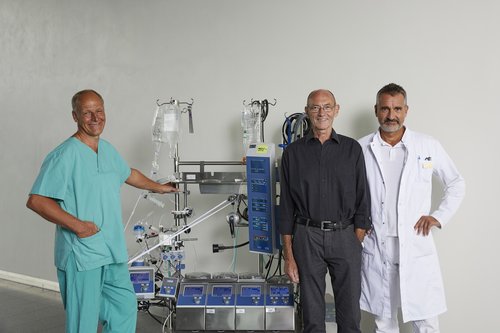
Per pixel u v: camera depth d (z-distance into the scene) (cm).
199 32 336
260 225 255
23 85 430
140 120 362
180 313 253
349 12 285
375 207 235
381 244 234
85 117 224
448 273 267
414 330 244
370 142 238
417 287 229
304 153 225
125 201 373
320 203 220
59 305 375
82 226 212
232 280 264
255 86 317
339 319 227
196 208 342
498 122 249
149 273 273
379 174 235
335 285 226
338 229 220
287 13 304
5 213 448
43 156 417
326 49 293
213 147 334
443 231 267
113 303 238
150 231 334
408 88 270
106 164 234
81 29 391
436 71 263
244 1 319
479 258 258
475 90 254
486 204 255
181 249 287
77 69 394
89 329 221
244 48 320
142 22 359
